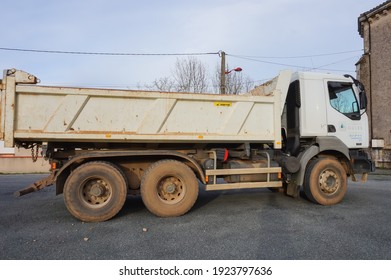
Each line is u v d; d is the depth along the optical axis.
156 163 4.77
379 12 15.87
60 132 4.48
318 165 5.62
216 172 5.11
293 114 6.02
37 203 5.99
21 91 4.35
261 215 4.89
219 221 4.54
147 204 4.68
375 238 3.73
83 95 4.54
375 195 6.79
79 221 4.58
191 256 3.20
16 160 14.17
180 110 4.96
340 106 6.05
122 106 4.71
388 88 15.51
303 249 3.37
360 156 6.06
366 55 16.75
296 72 6.03
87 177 4.51
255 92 6.67
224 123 5.15
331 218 4.69
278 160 5.72
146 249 3.40
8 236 3.87
